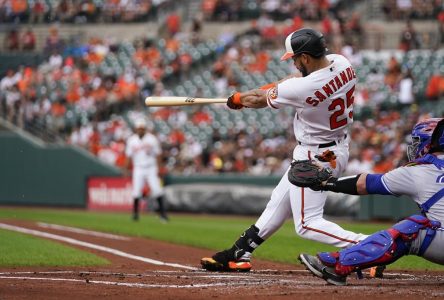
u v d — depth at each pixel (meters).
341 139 21.75
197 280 21.59
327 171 20.02
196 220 53.91
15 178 67.44
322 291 18.97
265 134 67.81
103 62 77.56
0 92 72.44
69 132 72.00
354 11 79.75
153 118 71.38
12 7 85.19
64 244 33.94
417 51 73.06
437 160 19.09
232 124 69.75
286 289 19.47
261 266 27.00
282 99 21.08
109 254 30.86
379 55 73.81
